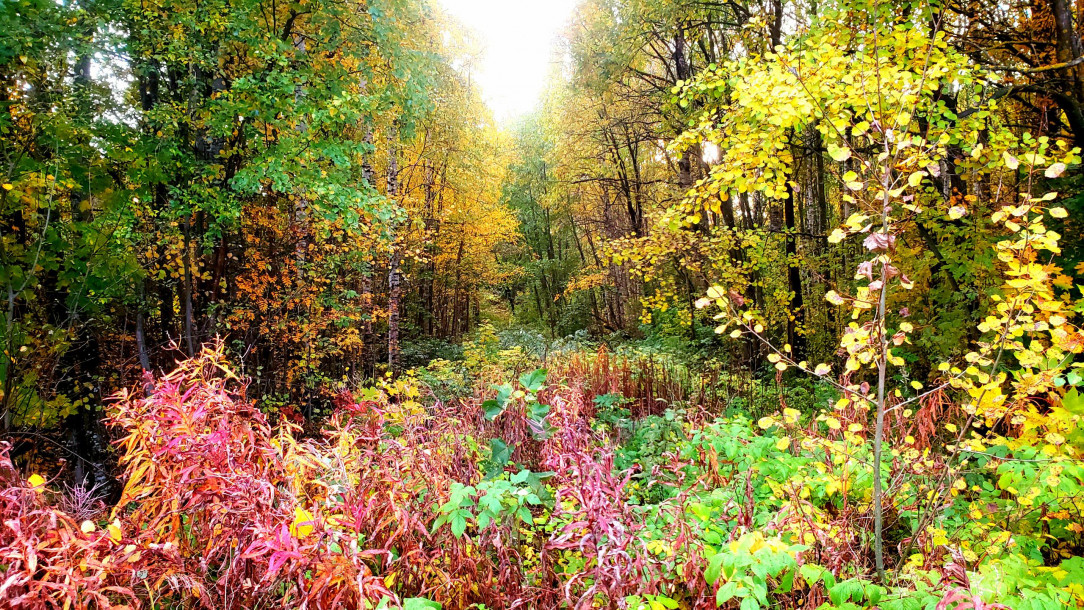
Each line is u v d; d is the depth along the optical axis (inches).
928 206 197.6
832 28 175.3
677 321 537.0
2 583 65.1
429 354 591.5
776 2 295.4
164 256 263.3
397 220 298.2
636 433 198.4
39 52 194.5
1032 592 68.4
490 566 97.8
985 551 90.0
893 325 235.0
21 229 206.5
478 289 922.7
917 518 102.6
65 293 221.5
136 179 224.2
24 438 195.6
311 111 250.4
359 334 382.0
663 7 313.7
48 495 113.2
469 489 98.8
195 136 275.7
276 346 309.0
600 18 385.1
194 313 292.5
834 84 148.3
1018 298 86.5
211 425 98.7
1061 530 100.7
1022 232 84.6
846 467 106.1
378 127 375.6
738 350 417.7
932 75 127.3
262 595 82.2
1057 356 90.4
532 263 1015.6
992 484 117.3
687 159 478.3
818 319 334.0
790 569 83.9
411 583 94.3
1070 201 181.2
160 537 87.1
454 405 219.3
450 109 497.4
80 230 205.3
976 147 146.8
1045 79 212.5
